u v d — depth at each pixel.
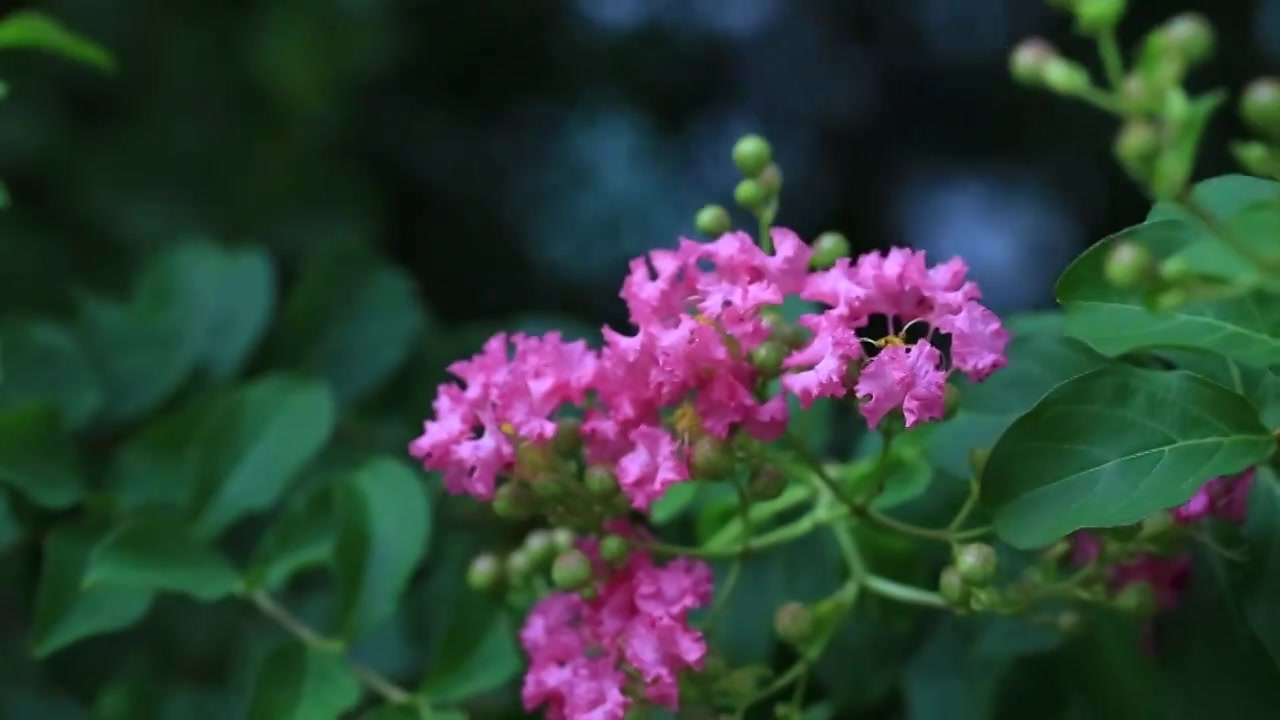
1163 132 0.49
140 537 0.63
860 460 0.63
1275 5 1.00
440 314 1.16
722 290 0.57
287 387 0.66
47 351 0.70
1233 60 1.00
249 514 0.67
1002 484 0.55
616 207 1.17
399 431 0.73
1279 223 0.49
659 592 0.58
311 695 0.61
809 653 0.60
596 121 1.19
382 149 1.15
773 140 1.16
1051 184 1.08
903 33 1.13
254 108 1.03
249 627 0.70
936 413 0.56
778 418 0.57
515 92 1.20
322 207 1.03
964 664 0.64
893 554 0.62
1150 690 0.60
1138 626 0.61
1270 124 0.50
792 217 1.13
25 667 0.72
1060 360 0.60
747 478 0.59
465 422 0.58
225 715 0.68
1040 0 1.08
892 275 0.56
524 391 0.57
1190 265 0.50
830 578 0.65
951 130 1.12
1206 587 0.59
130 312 0.71
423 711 0.62
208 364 0.71
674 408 0.58
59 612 0.64
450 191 1.16
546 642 0.59
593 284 1.15
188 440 0.67
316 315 0.73
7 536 0.65
